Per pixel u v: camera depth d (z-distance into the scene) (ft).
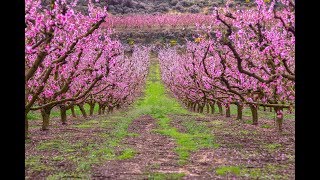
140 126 84.79
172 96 193.77
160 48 312.91
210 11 328.49
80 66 74.02
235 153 50.14
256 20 52.11
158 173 38.81
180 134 69.77
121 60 134.62
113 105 124.98
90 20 50.34
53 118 100.94
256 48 54.95
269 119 95.66
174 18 339.98
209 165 43.06
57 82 66.13
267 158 46.37
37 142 58.08
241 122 87.66
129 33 326.85
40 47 43.57
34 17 39.68
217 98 74.64
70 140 60.80
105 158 46.75
